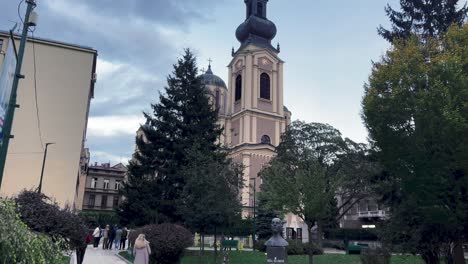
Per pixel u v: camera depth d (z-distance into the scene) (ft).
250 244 132.46
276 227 34.81
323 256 88.33
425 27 67.36
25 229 17.21
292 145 142.61
